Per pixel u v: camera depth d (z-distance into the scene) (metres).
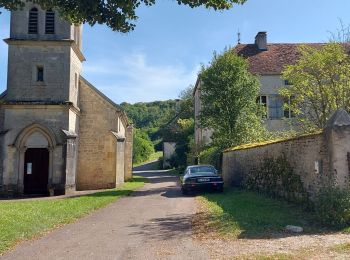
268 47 33.41
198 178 17.00
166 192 19.33
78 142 24.75
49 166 21.23
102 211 12.54
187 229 8.88
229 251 6.56
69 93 22.14
